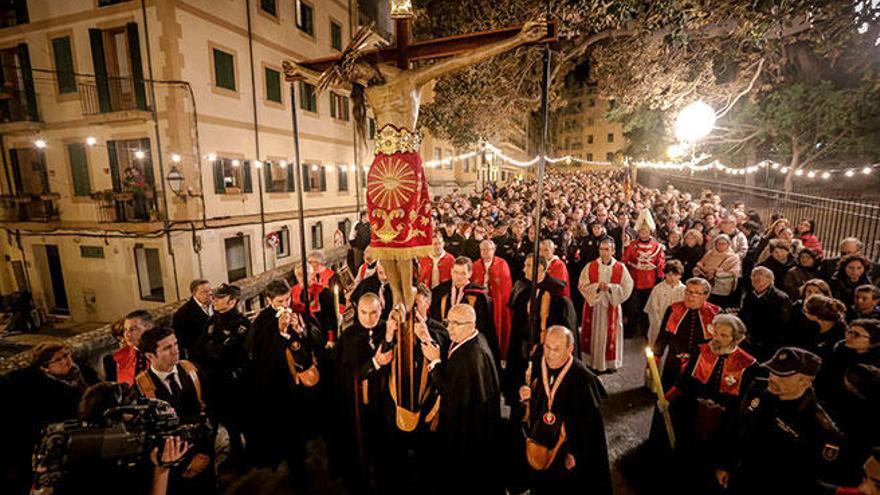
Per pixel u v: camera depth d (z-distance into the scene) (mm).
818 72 13281
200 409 2971
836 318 3477
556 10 7645
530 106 11844
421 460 3531
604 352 5410
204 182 13461
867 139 12797
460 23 9930
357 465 3506
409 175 1720
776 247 5723
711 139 15516
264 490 3586
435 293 4828
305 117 17812
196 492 2908
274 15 16031
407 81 1757
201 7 13133
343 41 20219
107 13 12789
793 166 14414
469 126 12523
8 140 14828
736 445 2711
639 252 6645
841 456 2367
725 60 9289
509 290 5504
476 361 3117
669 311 4113
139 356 3441
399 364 3201
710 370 3211
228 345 3920
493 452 3252
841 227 9359
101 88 13359
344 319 3928
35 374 2928
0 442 2846
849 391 2764
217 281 14070
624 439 4082
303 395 3873
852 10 7238
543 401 3035
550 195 16516
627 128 18016
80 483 1704
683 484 3309
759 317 4398
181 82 12562
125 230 13484
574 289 7453
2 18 14180
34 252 15523
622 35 9625
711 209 9484
